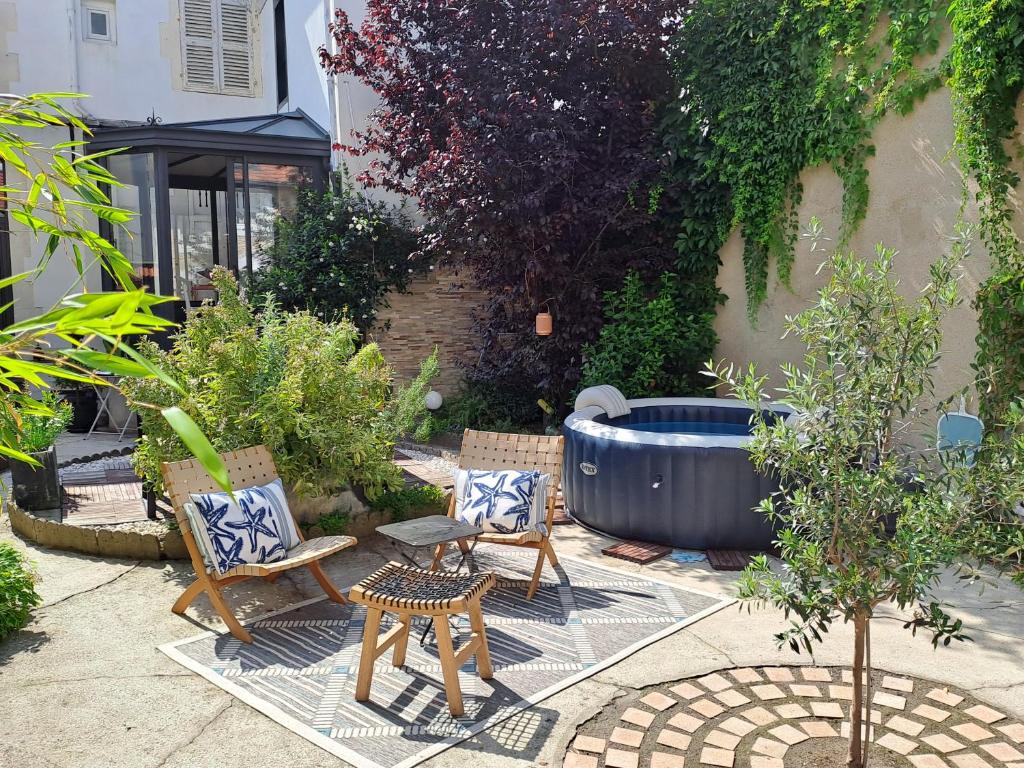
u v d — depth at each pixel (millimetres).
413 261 9852
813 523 2666
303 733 3016
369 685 3271
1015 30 5250
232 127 9969
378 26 8961
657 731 3014
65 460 7848
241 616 4219
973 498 2459
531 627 4027
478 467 5184
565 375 8352
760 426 2715
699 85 7762
